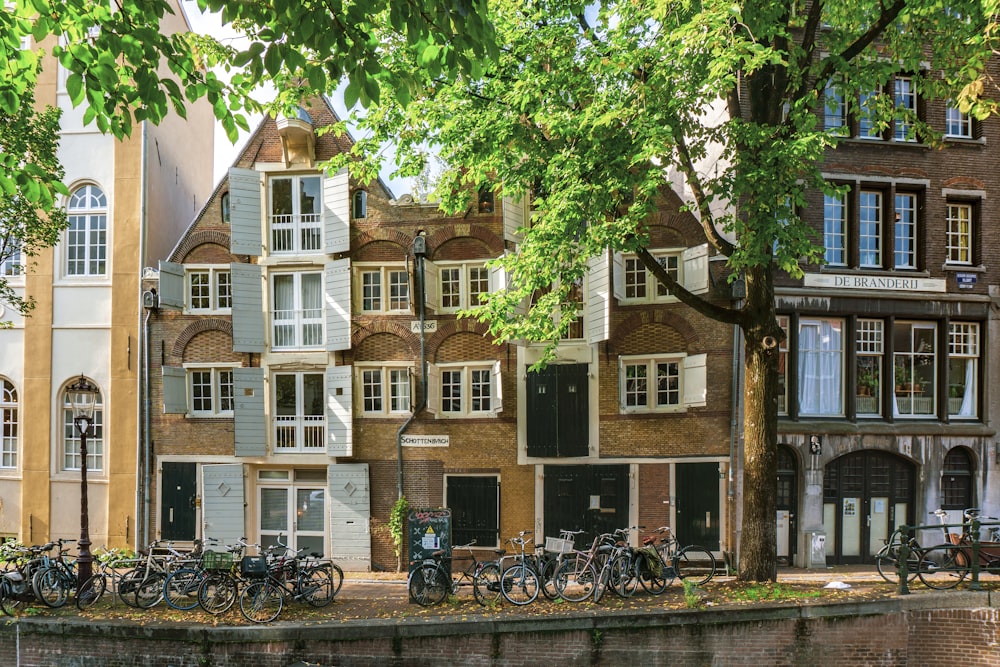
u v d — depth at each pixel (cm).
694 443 1576
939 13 1109
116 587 1327
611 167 998
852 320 1630
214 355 1733
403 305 1709
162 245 1889
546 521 1636
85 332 1786
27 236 1537
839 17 1188
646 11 978
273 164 1719
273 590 1172
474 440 1667
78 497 1759
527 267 1185
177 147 1995
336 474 1677
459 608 1170
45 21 626
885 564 1559
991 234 1678
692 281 1576
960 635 1086
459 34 600
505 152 1166
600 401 1630
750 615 1073
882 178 1642
